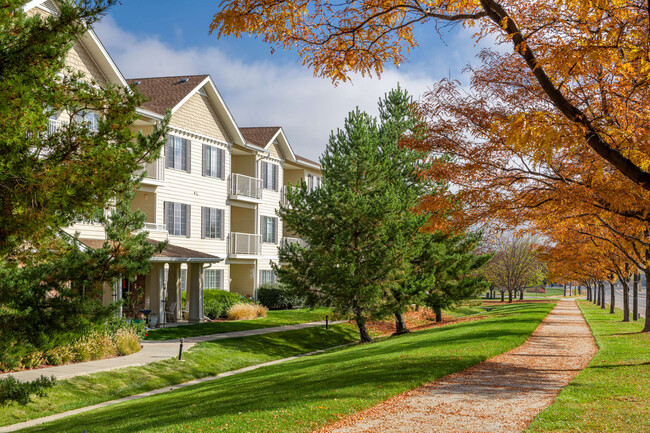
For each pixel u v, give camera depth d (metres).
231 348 23.09
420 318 39.97
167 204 30.88
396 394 11.44
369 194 26.95
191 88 32.28
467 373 14.10
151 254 11.04
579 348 19.36
